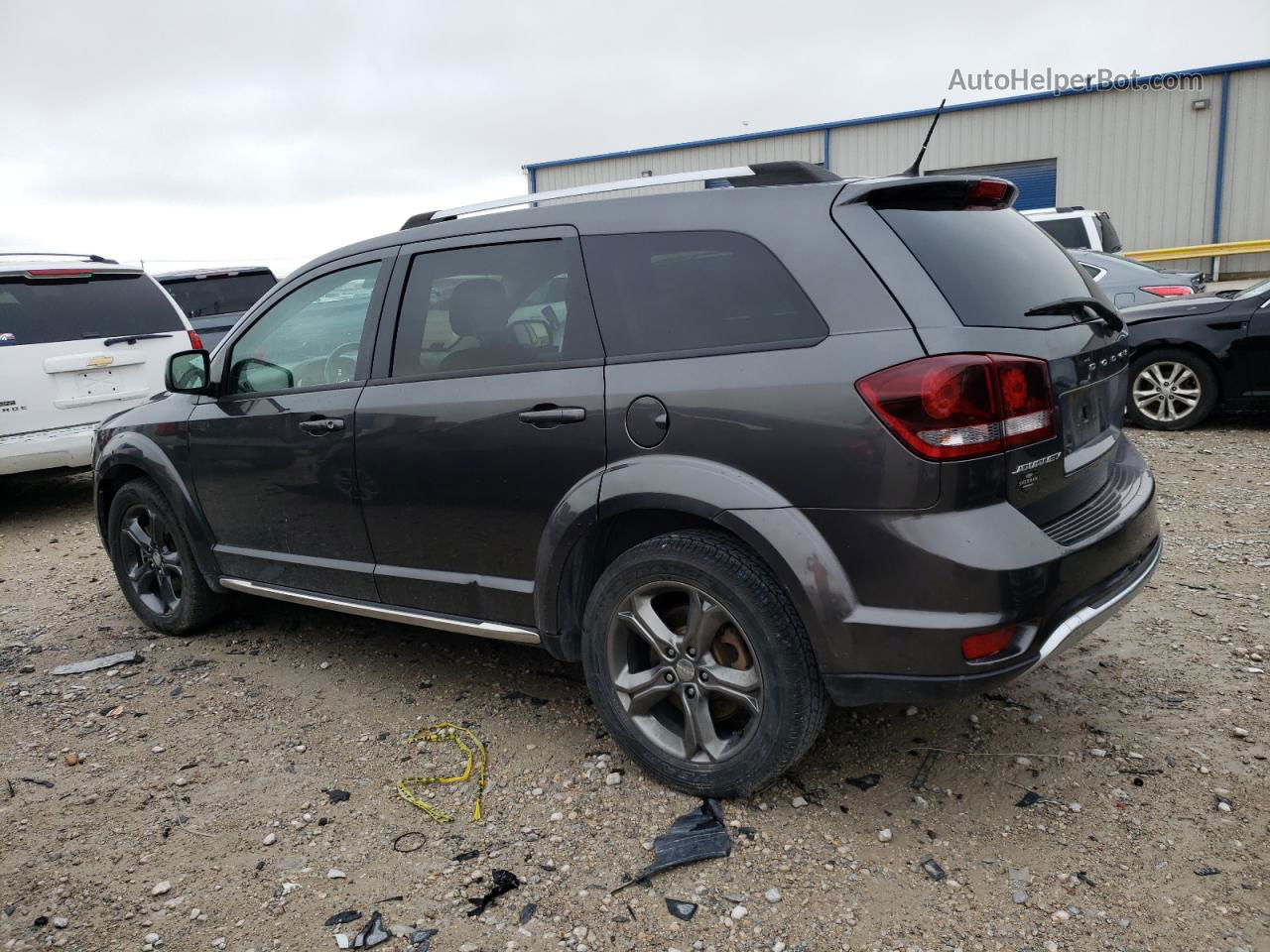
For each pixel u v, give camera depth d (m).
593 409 2.81
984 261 2.62
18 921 2.46
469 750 3.26
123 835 2.85
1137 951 2.16
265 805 2.97
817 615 2.46
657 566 2.74
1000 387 2.34
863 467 2.38
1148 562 2.91
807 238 2.55
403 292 3.39
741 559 2.60
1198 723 3.13
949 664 2.35
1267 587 4.29
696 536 2.70
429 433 3.21
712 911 2.36
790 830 2.67
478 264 3.19
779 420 2.48
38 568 6.04
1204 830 2.58
